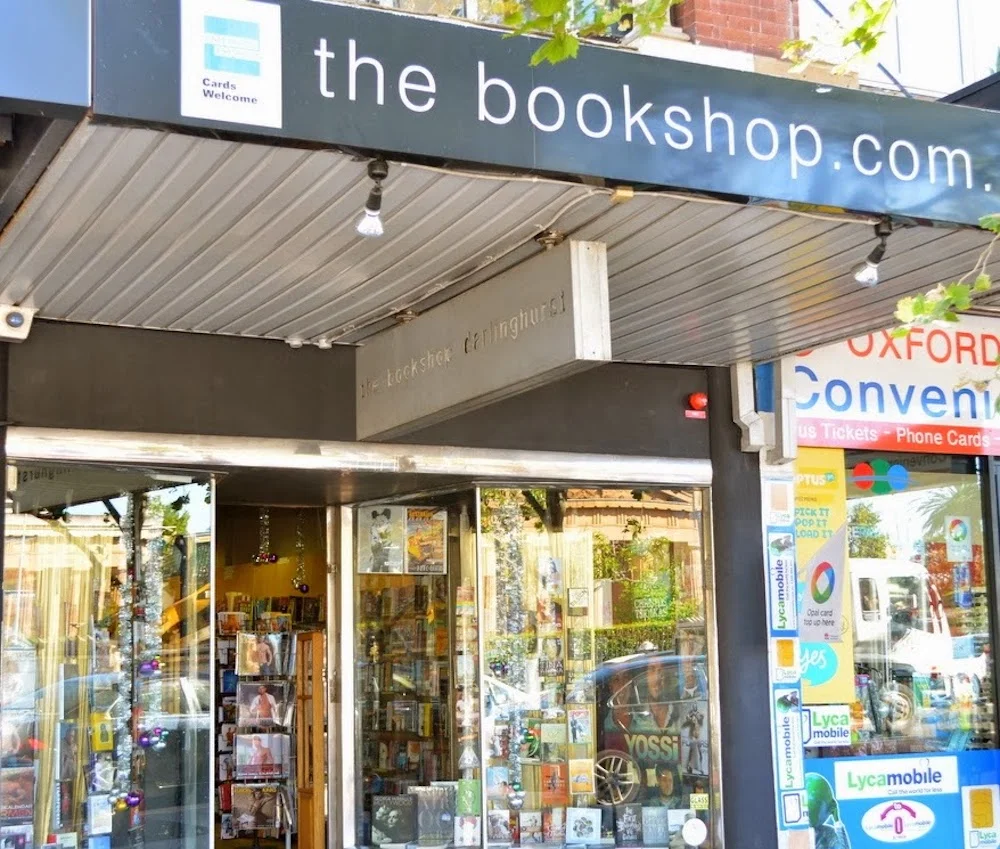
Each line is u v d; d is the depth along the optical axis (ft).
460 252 16.74
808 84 15.46
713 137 14.76
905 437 27.58
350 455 21.85
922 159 16.10
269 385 21.45
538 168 13.73
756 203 15.10
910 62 27.30
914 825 26.94
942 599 28.22
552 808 24.44
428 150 13.20
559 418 24.00
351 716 26.37
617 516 25.13
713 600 25.07
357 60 12.92
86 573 20.40
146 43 12.00
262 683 29.81
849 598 27.12
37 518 19.95
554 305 15.60
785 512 25.77
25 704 19.80
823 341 23.08
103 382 20.31
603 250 15.52
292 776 29.58
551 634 24.58
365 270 17.39
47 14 11.62
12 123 12.87
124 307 19.24
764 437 25.29
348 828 26.02
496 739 24.08
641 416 24.77
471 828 24.17
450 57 13.41
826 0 25.14
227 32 12.34
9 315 18.92
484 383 17.08
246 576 33.86
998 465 28.84
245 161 13.34
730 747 24.73
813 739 26.32
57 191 14.03
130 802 20.61
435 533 25.08
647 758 25.02
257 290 18.30
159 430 20.59
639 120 14.34
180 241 15.90
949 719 27.91
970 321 28.53
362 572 26.45
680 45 23.76
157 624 20.99
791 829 24.95
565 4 12.69
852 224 16.21
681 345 23.11
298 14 12.69
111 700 20.56
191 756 21.01
